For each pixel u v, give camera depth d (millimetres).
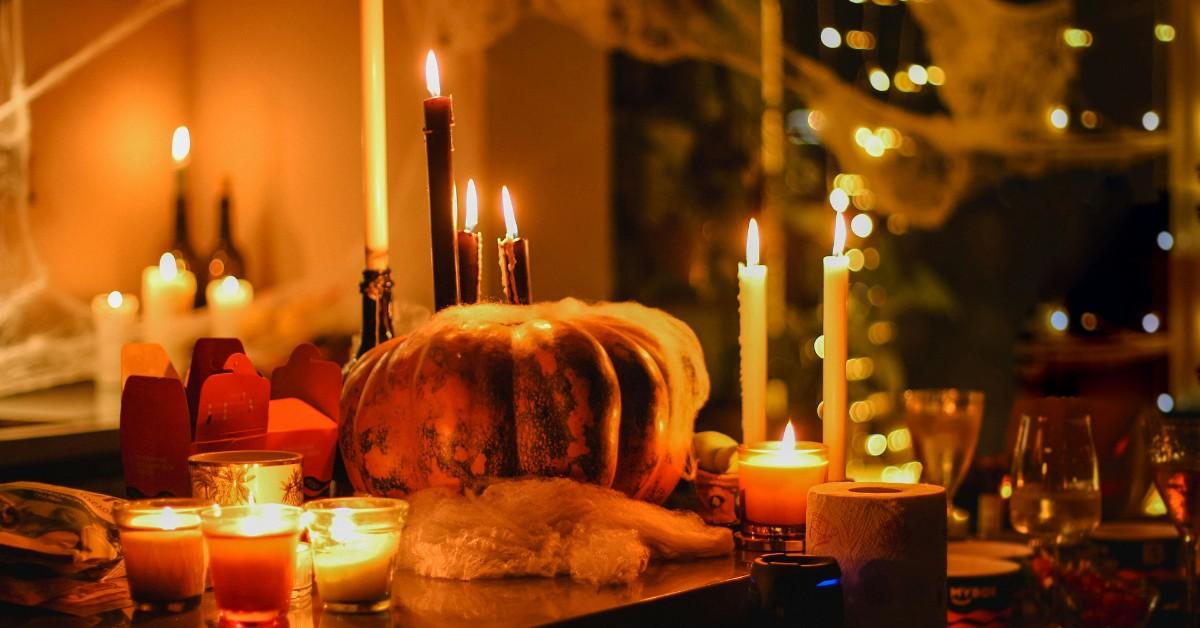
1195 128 5133
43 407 3062
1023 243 5355
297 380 2031
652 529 1945
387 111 3918
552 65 4270
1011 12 5289
